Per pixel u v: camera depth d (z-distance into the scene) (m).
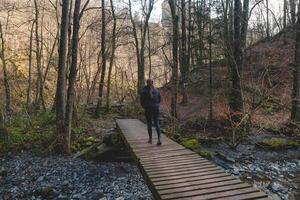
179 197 5.52
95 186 10.54
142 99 10.53
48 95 32.78
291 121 17.14
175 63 19.41
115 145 13.19
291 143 14.39
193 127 17.53
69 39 19.30
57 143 14.27
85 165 12.63
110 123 21.20
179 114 21.56
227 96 19.50
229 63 18.08
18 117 20.17
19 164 13.15
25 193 10.38
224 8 20.89
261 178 10.71
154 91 10.54
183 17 24.62
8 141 15.03
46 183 11.09
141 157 8.68
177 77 19.33
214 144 14.77
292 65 21.91
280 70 22.39
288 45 26.31
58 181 11.19
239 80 16.34
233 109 16.47
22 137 15.54
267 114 19.36
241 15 17.19
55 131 14.92
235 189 5.88
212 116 18.09
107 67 43.16
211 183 6.26
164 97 26.53
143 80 26.39
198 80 27.83
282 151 13.90
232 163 12.40
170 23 31.20
